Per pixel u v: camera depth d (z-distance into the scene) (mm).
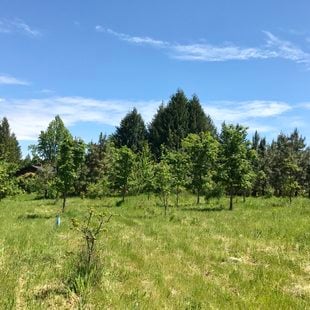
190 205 36562
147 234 19125
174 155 36250
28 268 11297
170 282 10984
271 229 19734
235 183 33125
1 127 101312
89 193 46375
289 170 51625
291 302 9812
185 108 76875
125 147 41500
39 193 52156
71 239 16594
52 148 74000
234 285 11180
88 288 9398
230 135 33969
